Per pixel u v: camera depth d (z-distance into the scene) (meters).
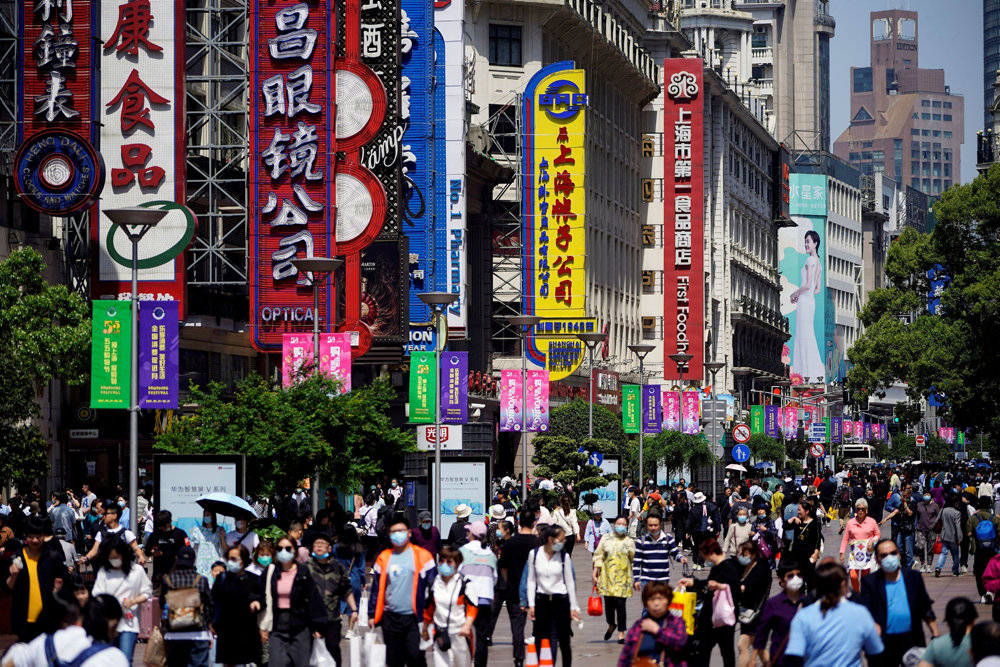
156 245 130.00
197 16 159.12
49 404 131.12
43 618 35.81
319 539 52.09
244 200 158.00
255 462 90.75
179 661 49.31
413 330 178.12
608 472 154.00
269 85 134.75
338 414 94.19
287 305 134.00
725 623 49.25
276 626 50.19
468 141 198.75
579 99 196.75
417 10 179.00
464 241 179.50
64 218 137.00
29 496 96.25
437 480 100.19
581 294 195.50
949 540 104.31
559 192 197.00
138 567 53.12
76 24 129.12
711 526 118.94
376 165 155.38
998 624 33.41
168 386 88.19
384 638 50.81
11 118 134.38
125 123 133.88
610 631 69.69
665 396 193.88
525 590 55.84
